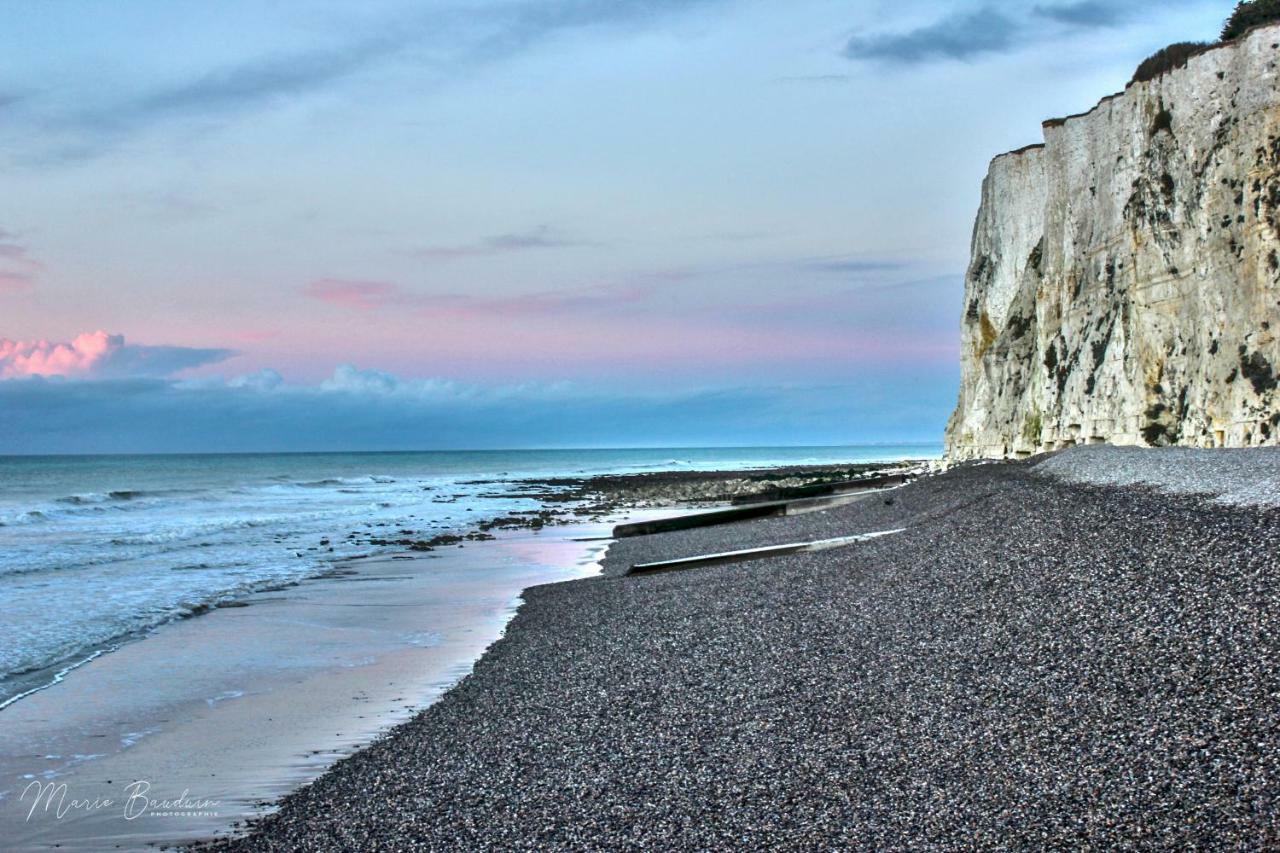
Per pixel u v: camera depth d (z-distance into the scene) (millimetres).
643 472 139000
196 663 19453
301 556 38719
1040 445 48156
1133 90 40344
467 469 165125
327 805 11391
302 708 15969
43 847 10570
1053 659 12352
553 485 102062
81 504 68812
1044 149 52188
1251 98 31938
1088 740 10031
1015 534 19828
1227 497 18203
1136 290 37438
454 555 38719
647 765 11438
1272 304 29922
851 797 9836
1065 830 8523
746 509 43812
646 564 28781
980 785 9617
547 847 9586
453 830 10258
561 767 11750
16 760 13477
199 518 58375
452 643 20906
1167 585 13695
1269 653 10648
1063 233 47344
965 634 14258
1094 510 20047
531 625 21922
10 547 41125
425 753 12969
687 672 15156
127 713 15844
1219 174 32906
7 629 23016
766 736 11820
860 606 17266
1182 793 8656
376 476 131875
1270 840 7746
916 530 24844
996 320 59062
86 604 26641
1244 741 9133
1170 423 35250
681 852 9156
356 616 24734
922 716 11578
